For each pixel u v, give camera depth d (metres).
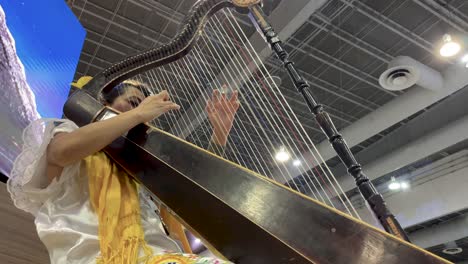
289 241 0.83
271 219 0.87
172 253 0.92
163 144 1.11
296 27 3.88
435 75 4.66
